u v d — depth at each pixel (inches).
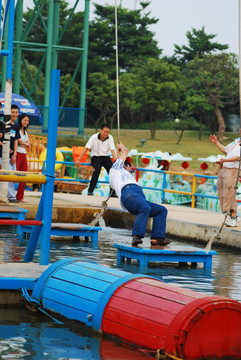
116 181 409.7
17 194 608.4
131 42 3668.8
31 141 948.0
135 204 404.5
